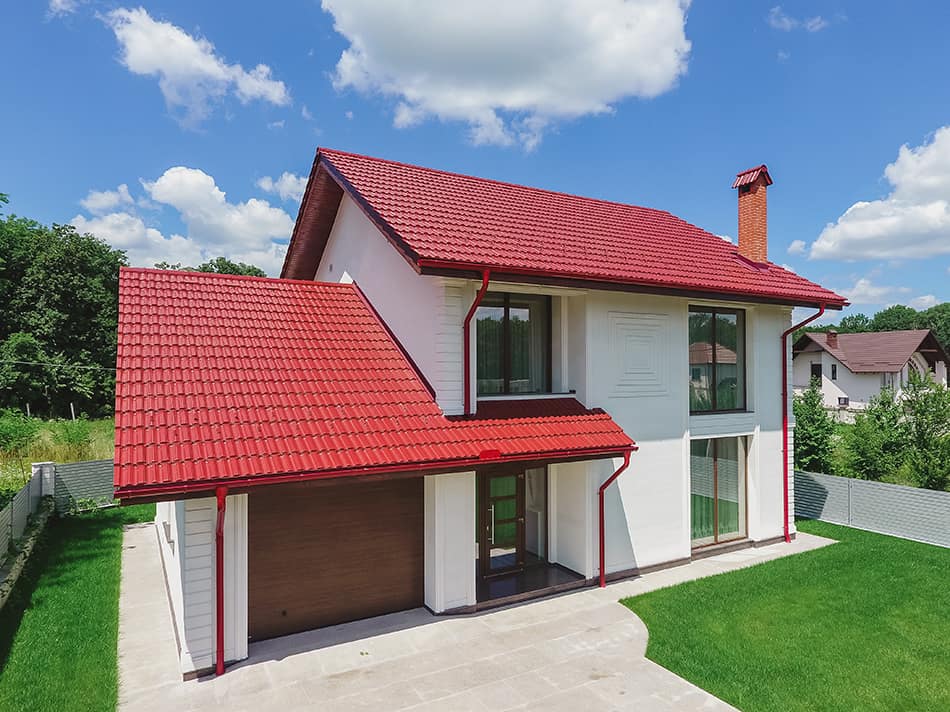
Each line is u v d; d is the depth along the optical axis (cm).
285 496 752
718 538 1173
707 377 1166
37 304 3781
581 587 939
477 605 844
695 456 1142
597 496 964
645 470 1034
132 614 830
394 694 611
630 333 1030
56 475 1409
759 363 1211
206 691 614
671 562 1057
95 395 3781
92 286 4025
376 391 841
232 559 677
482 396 909
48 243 3978
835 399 4300
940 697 608
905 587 932
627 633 764
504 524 969
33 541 1091
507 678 646
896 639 746
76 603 862
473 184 1239
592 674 655
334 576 784
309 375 835
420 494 855
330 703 593
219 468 616
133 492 562
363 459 693
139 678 643
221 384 763
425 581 845
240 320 939
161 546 1122
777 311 1245
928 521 1210
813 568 1030
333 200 1215
